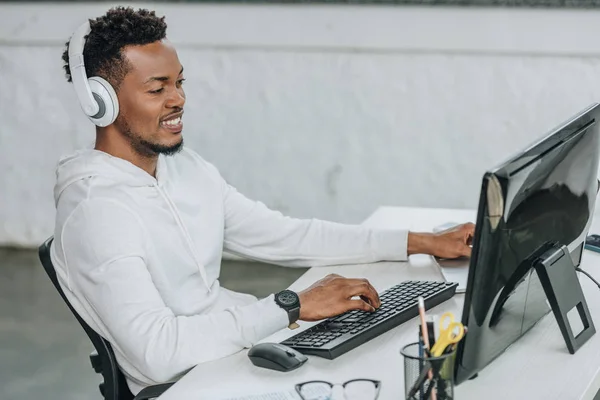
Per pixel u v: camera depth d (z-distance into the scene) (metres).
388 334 1.80
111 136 1.97
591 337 1.76
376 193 4.43
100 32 1.89
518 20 4.08
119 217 1.84
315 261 2.27
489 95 4.20
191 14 4.35
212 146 4.51
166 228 1.98
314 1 4.24
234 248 2.30
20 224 4.80
